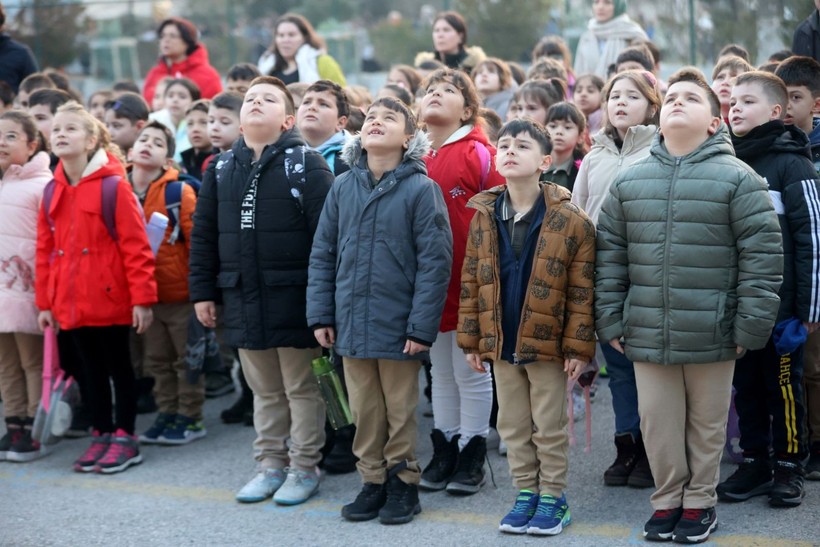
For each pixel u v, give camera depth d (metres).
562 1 11.12
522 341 4.11
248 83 7.18
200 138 6.45
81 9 13.89
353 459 5.13
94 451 5.39
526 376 4.25
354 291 4.38
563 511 4.22
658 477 4.09
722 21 9.60
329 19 13.17
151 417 6.24
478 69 7.31
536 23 11.49
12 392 5.67
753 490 4.40
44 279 5.40
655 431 4.03
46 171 5.70
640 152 4.84
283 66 8.41
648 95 4.86
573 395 5.68
